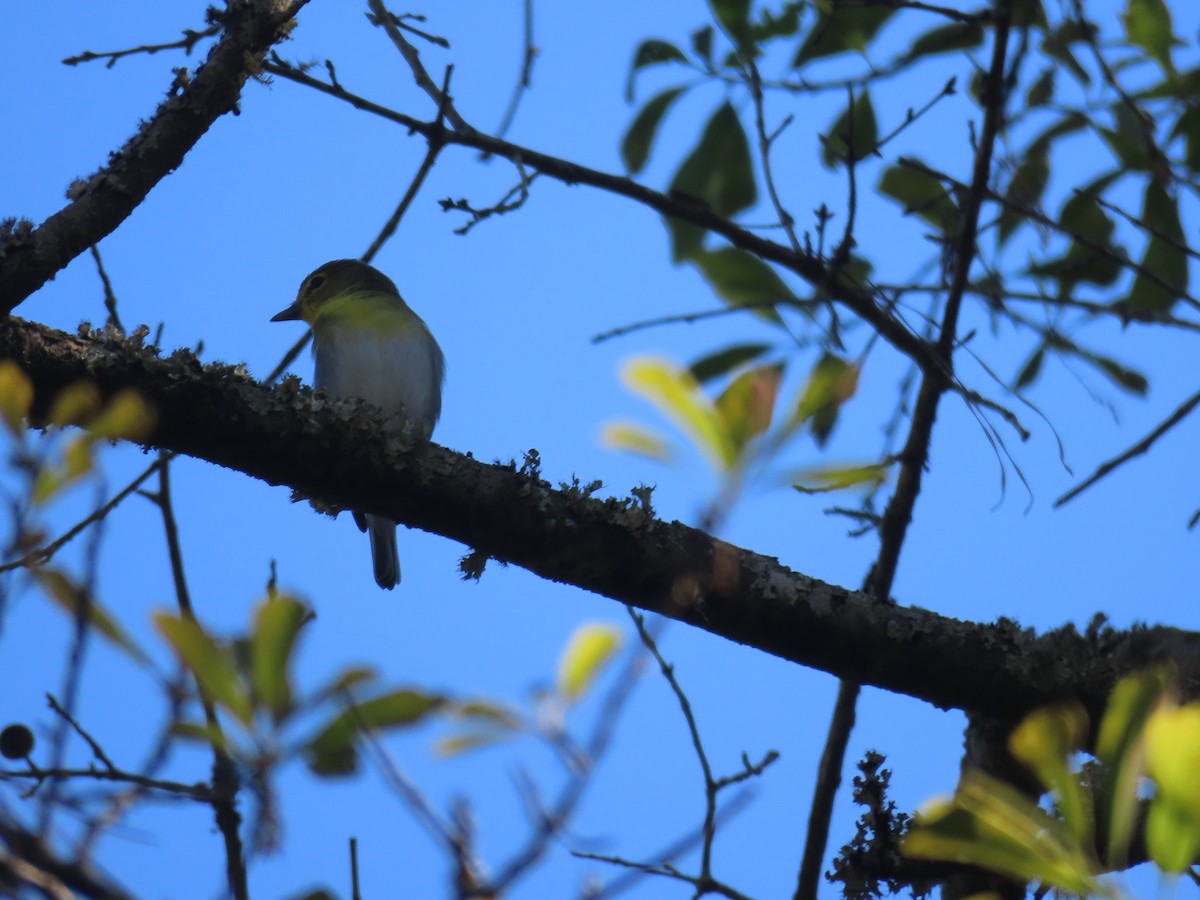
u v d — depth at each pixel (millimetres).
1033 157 8250
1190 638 6621
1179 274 7980
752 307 7500
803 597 6605
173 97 6672
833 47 7902
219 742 2789
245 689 2762
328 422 6398
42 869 2645
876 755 6559
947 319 7691
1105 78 7793
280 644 2742
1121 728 3164
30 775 3338
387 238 7055
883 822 6418
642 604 6613
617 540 6480
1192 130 7871
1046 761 3246
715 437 3014
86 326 6301
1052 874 3131
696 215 7836
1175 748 2928
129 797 3291
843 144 8250
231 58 6715
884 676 6676
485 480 6484
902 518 7289
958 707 6703
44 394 6105
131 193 6488
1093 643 6723
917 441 7406
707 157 7977
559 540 6461
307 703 2781
